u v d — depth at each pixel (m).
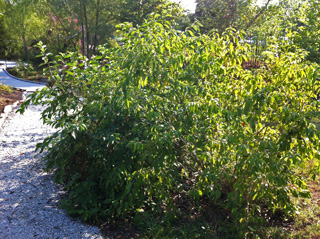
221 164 3.51
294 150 3.77
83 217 3.58
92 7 22.47
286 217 3.95
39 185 4.37
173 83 3.45
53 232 3.35
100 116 3.89
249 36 13.90
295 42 6.75
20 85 16.86
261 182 3.57
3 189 4.20
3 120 7.81
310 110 3.46
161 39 3.53
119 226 3.57
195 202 4.14
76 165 4.22
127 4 22.62
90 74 4.03
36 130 7.20
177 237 3.43
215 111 3.30
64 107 4.16
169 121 3.79
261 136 3.72
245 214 3.45
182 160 4.13
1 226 3.36
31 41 28.34
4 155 5.45
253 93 3.35
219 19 18.78
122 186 3.83
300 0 8.75
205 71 3.54
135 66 3.27
